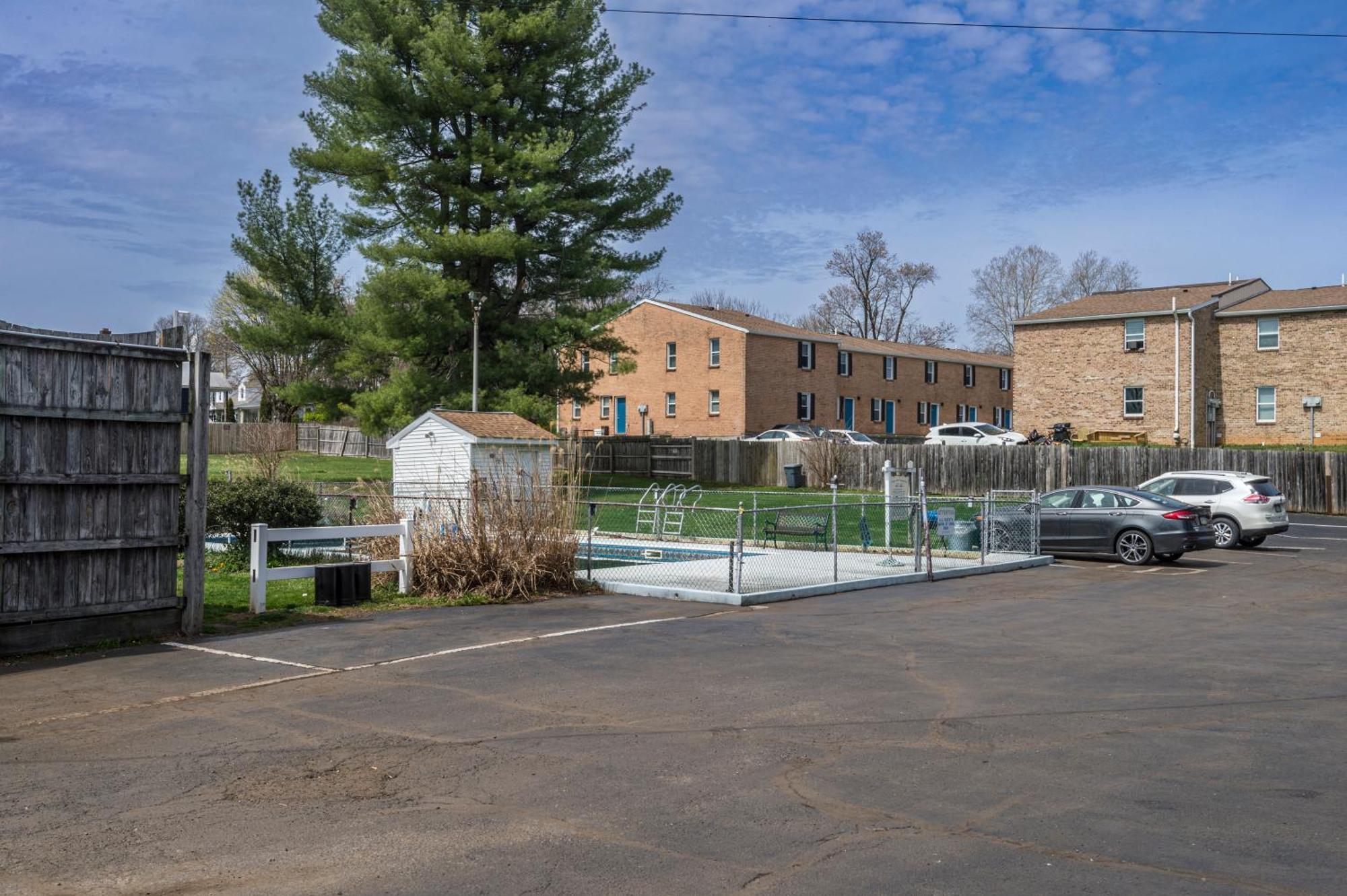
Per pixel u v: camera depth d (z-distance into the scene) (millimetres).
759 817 5973
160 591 11812
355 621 13234
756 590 16000
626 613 14047
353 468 41531
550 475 17719
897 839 5609
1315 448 44125
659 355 58344
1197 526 21188
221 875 5129
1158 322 47625
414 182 36344
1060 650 11438
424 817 5973
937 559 20953
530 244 35938
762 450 44844
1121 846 5520
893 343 68750
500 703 8742
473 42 34750
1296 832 5715
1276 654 11227
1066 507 22594
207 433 12125
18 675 9836
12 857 5355
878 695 9070
